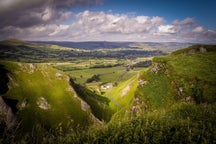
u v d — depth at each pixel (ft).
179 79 194.80
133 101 222.48
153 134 35.55
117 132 36.58
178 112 57.57
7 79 377.30
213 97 161.07
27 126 308.19
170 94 191.62
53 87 409.28
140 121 41.47
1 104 306.96
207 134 35.70
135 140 33.83
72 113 369.09
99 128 40.52
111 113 444.55
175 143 33.27
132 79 568.41
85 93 476.13
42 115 343.46
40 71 431.02
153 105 195.11
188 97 173.88
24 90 374.84
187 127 38.83
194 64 212.84
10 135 35.65
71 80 459.32
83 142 34.32
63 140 35.60
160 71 224.94
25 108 342.23
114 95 569.64
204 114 53.72
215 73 190.60
